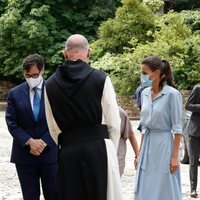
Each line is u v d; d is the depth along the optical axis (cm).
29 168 655
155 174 662
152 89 671
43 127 653
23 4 3162
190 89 2570
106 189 513
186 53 2553
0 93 3316
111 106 518
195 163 921
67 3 3250
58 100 523
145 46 2512
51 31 3156
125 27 2728
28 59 650
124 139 702
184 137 1264
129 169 1192
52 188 657
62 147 528
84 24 3216
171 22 2669
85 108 516
